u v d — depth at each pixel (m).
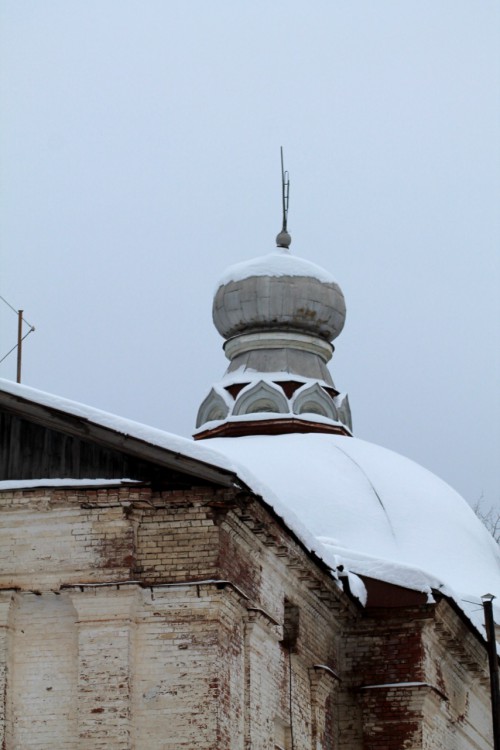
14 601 22.27
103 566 22.17
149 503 22.31
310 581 25.48
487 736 30.84
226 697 22.03
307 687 25.84
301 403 36.91
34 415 22.73
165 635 21.98
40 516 22.50
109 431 22.52
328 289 38.41
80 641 21.91
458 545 33.94
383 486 34.28
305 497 33.19
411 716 27.22
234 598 22.45
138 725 21.70
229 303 38.34
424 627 27.55
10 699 21.97
